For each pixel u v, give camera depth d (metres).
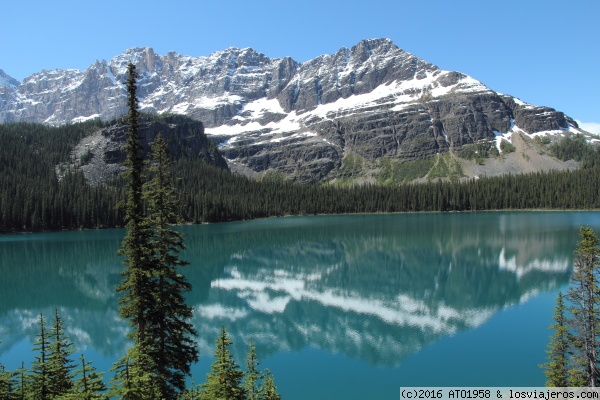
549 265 83.88
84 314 62.88
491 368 40.06
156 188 28.70
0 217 160.62
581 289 32.06
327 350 46.06
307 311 60.44
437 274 81.06
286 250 112.81
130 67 27.39
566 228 135.62
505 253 97.81
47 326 57.16
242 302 65.56
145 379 22.98
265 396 26.66
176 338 28.53
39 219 166.12
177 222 29.41
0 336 54.91
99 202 178.88
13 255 110.44
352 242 123.94
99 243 128.88
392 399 35.31
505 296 64.12
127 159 27.56
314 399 35.59
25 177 193.38
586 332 30.86
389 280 77.88
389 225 169.12
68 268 94.25
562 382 31.17
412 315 57.09
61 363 27.12
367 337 49.59
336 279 79.69
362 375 39.88
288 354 45.47
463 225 157.62
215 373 25.39
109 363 45.12
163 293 28.11
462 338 47.88
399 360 42.84
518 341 46.31
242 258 102.00
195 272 86.94
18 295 73.56
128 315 27.20
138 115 27.69
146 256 27.58
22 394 24.86
